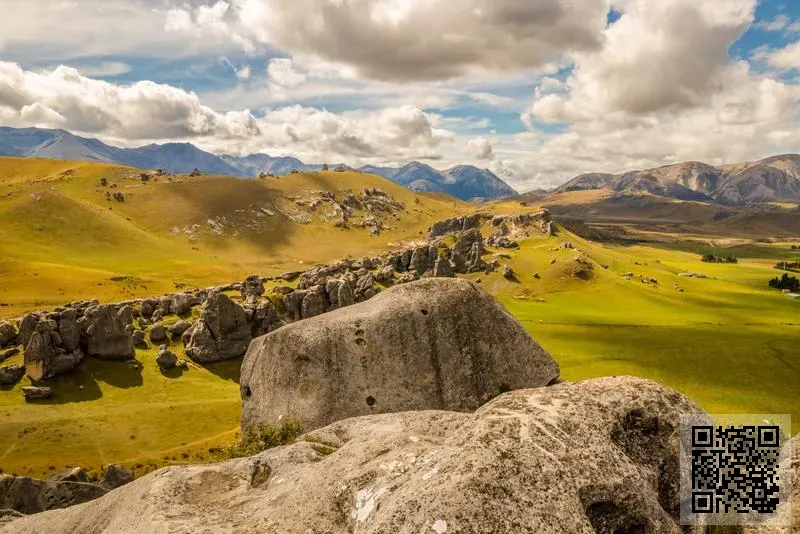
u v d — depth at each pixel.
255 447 32.59
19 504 38.06
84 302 127.31
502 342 36.41
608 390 11.61
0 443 72.69
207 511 12.75
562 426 10.11
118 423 80.81
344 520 10.99
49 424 79.62
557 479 9.10
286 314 135.75
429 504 8.77
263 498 13.03
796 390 110.31
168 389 100.12
